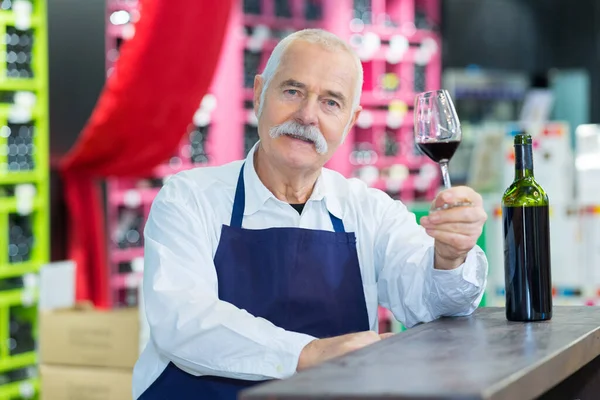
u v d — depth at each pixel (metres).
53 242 5.39
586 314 1.83
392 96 8.32
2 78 5.14
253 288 2.01
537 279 1.74
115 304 5.96
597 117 9.78
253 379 1.70
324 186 2.14
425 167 8.48
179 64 4.58
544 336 1.54
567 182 4.52
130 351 3.77
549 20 9.66
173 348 1.75
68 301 4.32
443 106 1.78
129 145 4.97
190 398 1.93
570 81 9.79
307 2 7.71
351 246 2.09
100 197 5.79
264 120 2.00
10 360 5.14
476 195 1.73
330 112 1.98
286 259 2.03
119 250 6.05
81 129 5.55
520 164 1.78
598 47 9.73
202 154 6.63
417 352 1.39
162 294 1.81
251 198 2.08
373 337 1.63
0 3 5.18
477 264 1.90
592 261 4.42
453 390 1.08
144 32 4.45
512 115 9.41
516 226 1.75
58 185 5.41
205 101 6.56
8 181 5.18
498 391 1.11
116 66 4.61
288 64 1.96
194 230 1.96
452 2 8.91
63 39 5.48
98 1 5.68
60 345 3.90
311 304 2.03
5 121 5.22
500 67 9.30
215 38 4.56
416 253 2.06
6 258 5.20
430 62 8.72
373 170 8.16
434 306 1.94
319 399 1.09
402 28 8.49
